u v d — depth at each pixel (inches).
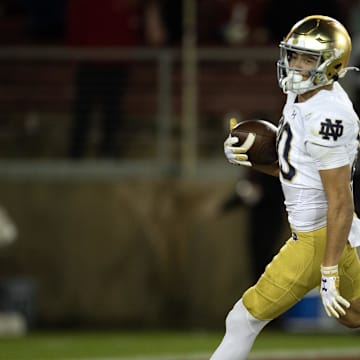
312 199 693.9
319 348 1219.9
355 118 679.7
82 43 1514.5
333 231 673.6
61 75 1547.7
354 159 688.4
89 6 1505.9
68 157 1533.0
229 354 732.7
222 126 1540.4
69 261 1471.5
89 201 1481.3
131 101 1541.6
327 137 668.1
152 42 1534.2
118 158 1524.4
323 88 685.9
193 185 1473.9
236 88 1539.1
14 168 1493.6
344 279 717.9
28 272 1472.7
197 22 1582.2
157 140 1531.7
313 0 1444.4
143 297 1466.5
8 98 1556.3
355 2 1493.6
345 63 688.4
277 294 713.6
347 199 673.0
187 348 1220.5
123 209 1476.4
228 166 1505.9
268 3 1540.4
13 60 1549.0
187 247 1467.8
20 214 1482.5
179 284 1465.3
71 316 1465.3
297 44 678.5
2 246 1475.1
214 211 1465.3
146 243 1471.5
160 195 1477.6
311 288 714.8
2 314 1412.4
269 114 1515.7
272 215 1400.1
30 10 1610.5
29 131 1550.2
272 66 1531.7
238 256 1457.9
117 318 1465.3
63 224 1477.6
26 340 1310.3
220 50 1531.7
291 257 708.7
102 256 1472.7
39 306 1466.5
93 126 1528.1
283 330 1422.2
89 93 1524.4
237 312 732.0
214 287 1460.4
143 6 1524.4
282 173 704.4
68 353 1178.0
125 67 1515.7
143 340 1306.6
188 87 1510.8
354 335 1369.3
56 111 1549.0
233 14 1578.5
